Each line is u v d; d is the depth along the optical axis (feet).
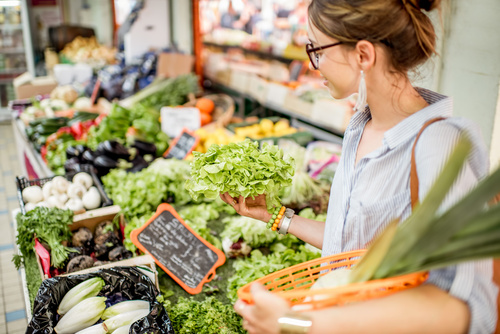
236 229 7.83
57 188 9.53
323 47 3.59
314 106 14.80
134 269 6.13
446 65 7.66
